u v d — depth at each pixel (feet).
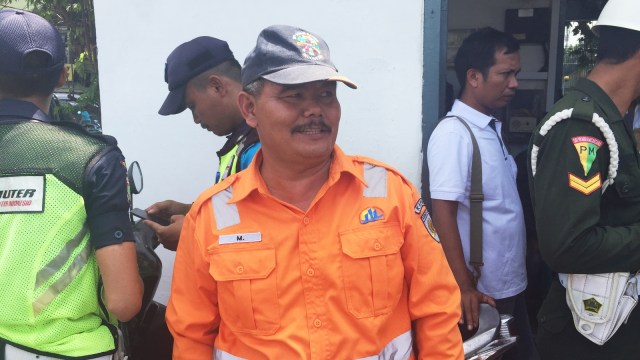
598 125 5.58
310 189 4.76
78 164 5.08
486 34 7.84
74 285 5.10
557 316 6.41
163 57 8.30
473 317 6.81
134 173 5.74
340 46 7.82
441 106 8.00
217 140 8.43
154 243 6.86
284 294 4.54
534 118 12.61
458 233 7.26
